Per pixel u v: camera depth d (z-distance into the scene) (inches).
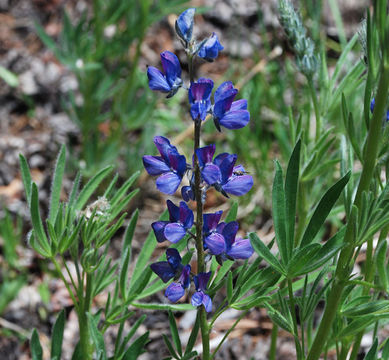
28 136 315.3
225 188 121.0
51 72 339.6
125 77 335.9
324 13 347.6
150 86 120.1
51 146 311.9
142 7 285.1
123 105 295.1
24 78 335.6
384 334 230.8
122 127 311.7
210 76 340.8
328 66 327.3
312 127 269.6
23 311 252.5
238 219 283.0
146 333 152.6
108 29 356.5
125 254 150.4
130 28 289.1
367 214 124.1
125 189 158.6
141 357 233.1
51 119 324.5
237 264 250.4
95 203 148.9
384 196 125.1
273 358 203.5
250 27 354.9
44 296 254.2
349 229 126.0
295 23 171.8
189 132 313.0
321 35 316.2
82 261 148.7
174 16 360.8
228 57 349.1
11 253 263.7
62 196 288.8
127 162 296.2
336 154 195.8
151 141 295.7
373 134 121.3
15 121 322.3
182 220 124.1
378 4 111.6
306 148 182.7
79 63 279.3
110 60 314.0
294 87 291.6
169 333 240.8
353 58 316.8
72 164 295.6
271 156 301.9
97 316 162.2
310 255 126.3
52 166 304.5
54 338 157.0
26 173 151.0
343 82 185.3
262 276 139.6
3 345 243.0
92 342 162.2
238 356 234.2
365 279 151.6
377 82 120.4
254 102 300.7
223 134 310.0
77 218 155.5
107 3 300.4
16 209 286.0
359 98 245.3
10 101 328.5
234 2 359.3
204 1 360.8
